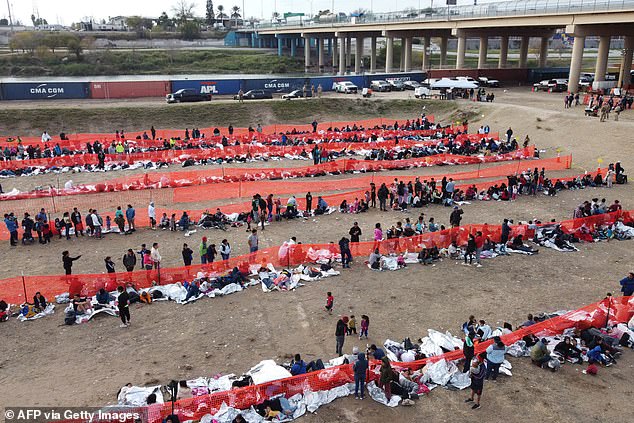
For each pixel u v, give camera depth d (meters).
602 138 44.19
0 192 33.50
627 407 14.59
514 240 25.83
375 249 23.73
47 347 17.56
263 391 14.33
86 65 116.38
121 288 18.73
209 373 16.11
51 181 37.78
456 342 17.20
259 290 21.69
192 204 32.44
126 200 33.00
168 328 18.78
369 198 32.00
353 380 15.35
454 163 42.38
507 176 35.44
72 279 20.41
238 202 32.91
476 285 22.12
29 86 66.75
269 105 64.94
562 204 32.59
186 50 142.62
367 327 17.83
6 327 18.75
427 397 15.09
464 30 84.00
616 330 17.92
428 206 32.72
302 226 29.14
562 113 51.88
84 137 51.94
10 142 50.06
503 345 15.60
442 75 84.62
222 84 73.06
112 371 16.23
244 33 170.00
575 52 66.44
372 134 51.19
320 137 50.66
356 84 80.56
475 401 14.84
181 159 43.03
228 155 44.19
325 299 20.91
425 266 24.12
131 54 127.44
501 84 85.06
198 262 24.23
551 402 14.81
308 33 129.62
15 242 26.42
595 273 23.27
